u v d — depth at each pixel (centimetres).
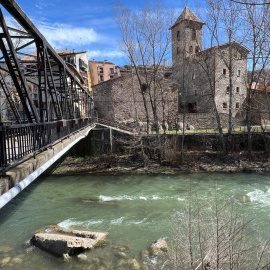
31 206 1108
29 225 890
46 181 1597
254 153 2000
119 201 1152
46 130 569
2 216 986
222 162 1894
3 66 744
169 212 977
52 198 1227
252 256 523
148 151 2081
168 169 1802
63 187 1445
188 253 487
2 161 341
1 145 340
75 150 2194
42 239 718
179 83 3384
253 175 1594
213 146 2122
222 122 3136
